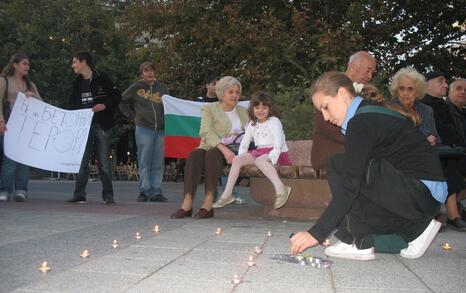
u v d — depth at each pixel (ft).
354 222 11.62
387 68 50.62
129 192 37.37
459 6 52.80
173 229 16.14
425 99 19.57
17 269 10.02
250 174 19.17
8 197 25.48
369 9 48.01
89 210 21.59
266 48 45.60
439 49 55.57
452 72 54.85
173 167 70.64
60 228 15.76
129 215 19.93
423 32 55.88
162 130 27.94
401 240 11.96
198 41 52.11
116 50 77.61
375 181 11.13
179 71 54.34
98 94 24.93
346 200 10.50
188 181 19.52
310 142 20.15
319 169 18.11
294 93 23.21
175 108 28.86
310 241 10.38
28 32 68.69
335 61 32.81
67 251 11.94
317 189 18.81
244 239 14.32
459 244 14.58
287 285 9.21
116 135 78.13
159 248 12.57
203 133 19.93
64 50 73.15
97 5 78.07
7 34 68.08
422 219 11.71
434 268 10.90
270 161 18.69
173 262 10.93
